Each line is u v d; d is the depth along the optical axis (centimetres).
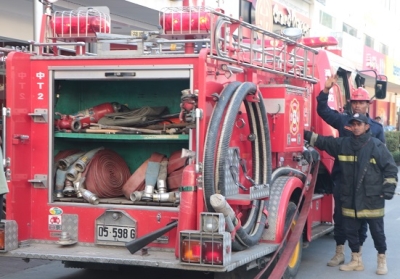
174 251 548
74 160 612
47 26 646
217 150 522
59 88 621
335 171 775
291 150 667
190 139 529
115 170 632
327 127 866
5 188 553
